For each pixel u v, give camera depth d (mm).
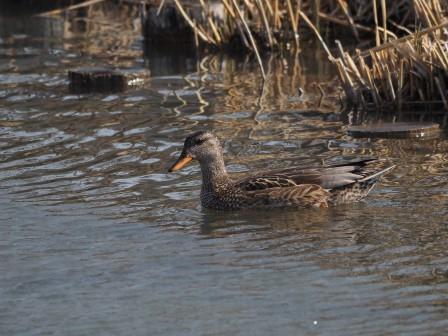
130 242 12859
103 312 10930
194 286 11508
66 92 21312
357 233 12938
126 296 11297
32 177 15461
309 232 13070
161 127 18312
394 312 10703
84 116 19219
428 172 15227
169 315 10805
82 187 14977
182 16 26062
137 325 10602
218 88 21469
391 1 24969
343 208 13914
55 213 13906
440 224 13062
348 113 19172
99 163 16141
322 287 11367
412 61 19484
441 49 19250
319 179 14086
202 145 14289
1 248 12711
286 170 14383
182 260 12242
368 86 19641
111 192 14742
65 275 11883
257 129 18047
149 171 15719
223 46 25516
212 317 10734
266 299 11117
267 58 24344
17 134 17938
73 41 26641
